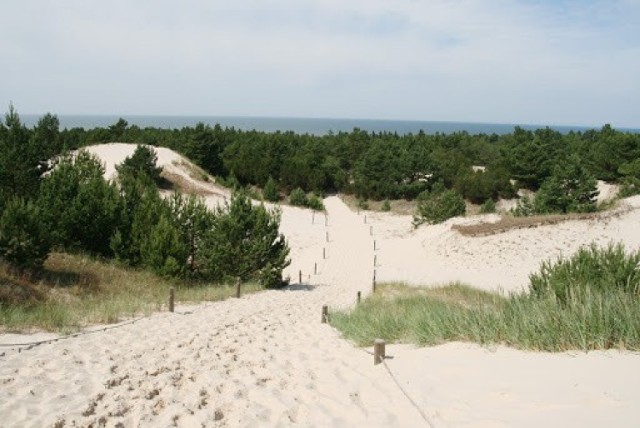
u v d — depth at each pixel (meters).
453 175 69.19
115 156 50.75
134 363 7.76
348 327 10.83
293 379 6.84
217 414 5.48
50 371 7.13
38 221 15.27
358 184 70.81
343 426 5.06
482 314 8.52
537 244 31.33
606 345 6.36
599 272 11.11
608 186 59.81
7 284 12.89
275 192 59.00
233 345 9.33
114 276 17.94
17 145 23.38
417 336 8.66
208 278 21.88
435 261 31.77
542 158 62.81
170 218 22.36
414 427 4.82
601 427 4.04
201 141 62.66
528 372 5.85
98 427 5.15
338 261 32.41
